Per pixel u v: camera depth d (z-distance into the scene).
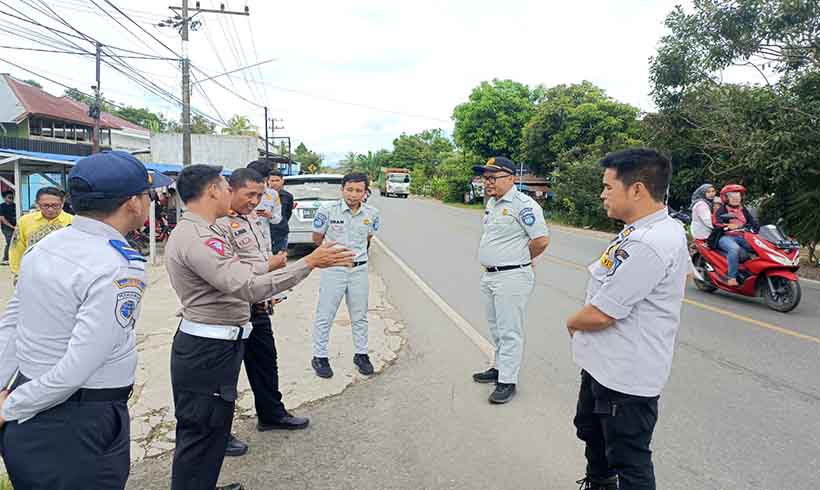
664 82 14.23
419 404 4.23
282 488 3.12
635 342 2.30
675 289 2.29
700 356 5.41
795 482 3.19
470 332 6.14
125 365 1.95
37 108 26.83
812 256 11.27
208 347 2.62
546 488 3.12
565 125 26.47
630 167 2.29
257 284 2.38
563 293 8.40
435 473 3.27
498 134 34.25
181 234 2.54
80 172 1.85
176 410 2.68
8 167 12.75
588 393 2.70
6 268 10.30
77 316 1.78
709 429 3.85
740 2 11.56
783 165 10.22
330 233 4.73
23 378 1.86
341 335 5.92
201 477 2.68
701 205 8.09
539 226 4.19
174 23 16.14
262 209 4.70
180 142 28.95
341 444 3.62
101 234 1.90
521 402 4.29
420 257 11.98
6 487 2.81
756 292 7.49
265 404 3.73
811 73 10.73
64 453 1.83
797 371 5.00
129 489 3.08
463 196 39.94
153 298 7.68
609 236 18.12
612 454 2.42
